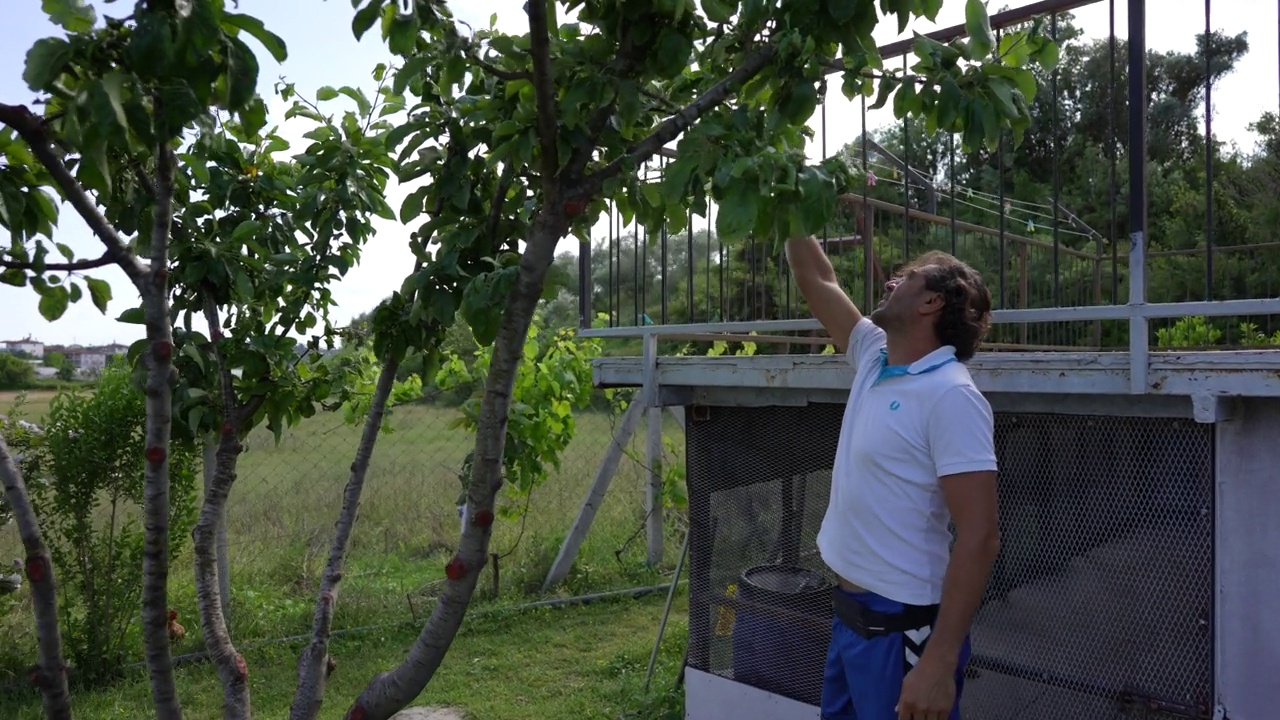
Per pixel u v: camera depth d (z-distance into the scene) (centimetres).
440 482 898
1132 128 245
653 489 695
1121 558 265
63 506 484
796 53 197
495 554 646
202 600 249
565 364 684
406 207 259
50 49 163
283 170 306
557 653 542
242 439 294
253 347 275
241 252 276
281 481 852
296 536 718
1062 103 971
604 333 387
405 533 755
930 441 209
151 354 209
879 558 214
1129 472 264
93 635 493
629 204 240
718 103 209
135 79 165
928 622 212
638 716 443
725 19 213
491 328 207
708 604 375
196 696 477
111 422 480
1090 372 254
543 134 198
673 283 584
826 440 338
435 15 199
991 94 205
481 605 621
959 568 199
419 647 209
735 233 179
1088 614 271
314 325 299
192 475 509
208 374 278
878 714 213
